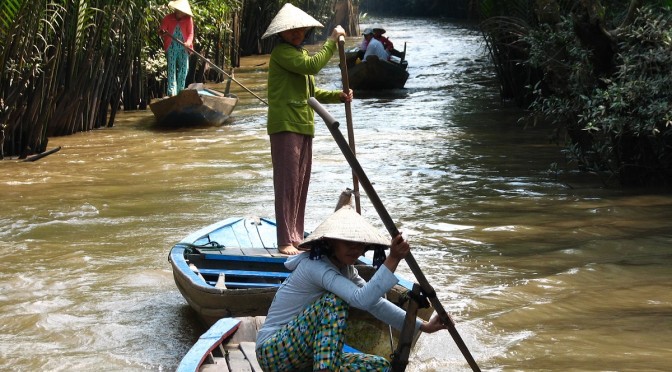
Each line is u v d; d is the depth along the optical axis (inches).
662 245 310.3
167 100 593.6
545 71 442.3
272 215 361.7
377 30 861.2
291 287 167.3
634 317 243.1
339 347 160.9
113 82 610.9
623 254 301.9
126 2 593.3
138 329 245.0
